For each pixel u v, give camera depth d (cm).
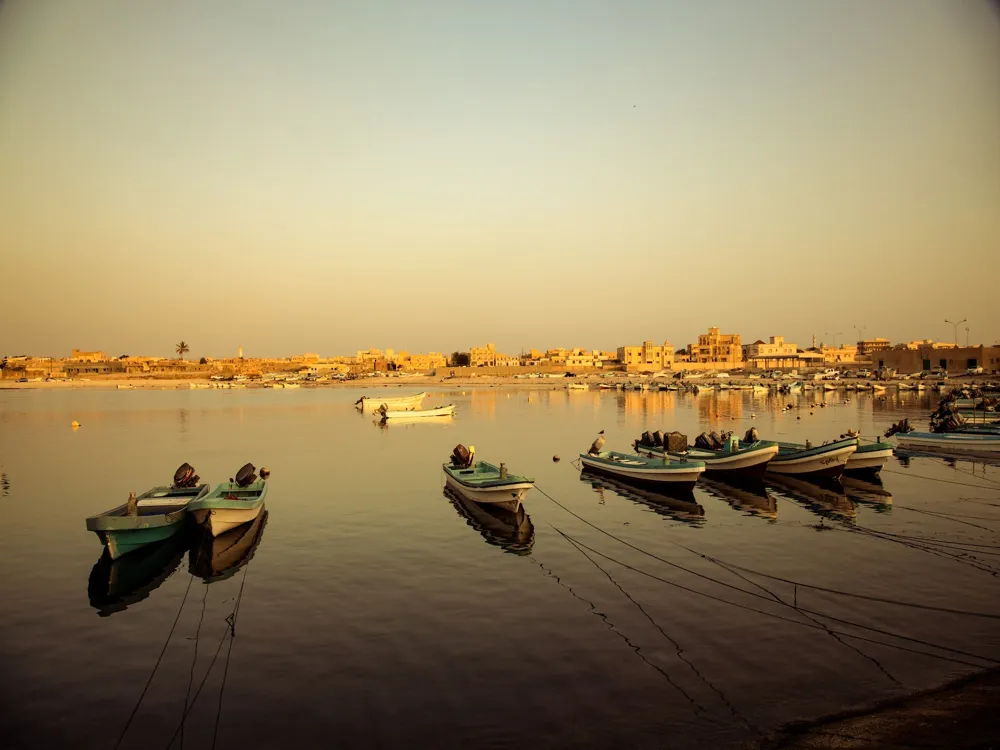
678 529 2383
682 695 1209
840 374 17712
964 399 7488
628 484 3275
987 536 2247
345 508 2781
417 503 2875
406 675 1295
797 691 1221
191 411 9269
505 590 1756
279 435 5981
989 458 4009
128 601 1734
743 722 1123
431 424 6956
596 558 2034
